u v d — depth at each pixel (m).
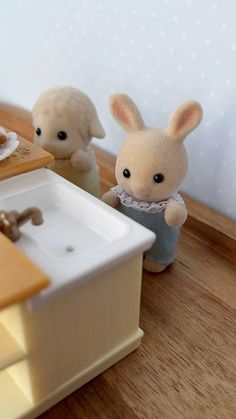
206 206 0.17
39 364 0.10
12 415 0.10
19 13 0.22
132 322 0.12
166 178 0.13
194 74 0.15
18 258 0.09
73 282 0.09
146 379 0.11
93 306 0.10
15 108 0.26
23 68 0.24
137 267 0.11
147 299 0.14
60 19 0.20
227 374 0.11
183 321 0.13
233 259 0.15
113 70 0.18
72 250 0.11
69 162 0.16
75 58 0.20
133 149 0.13
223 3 0.13
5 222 0.10
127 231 0.10
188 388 0.11
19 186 0.13
